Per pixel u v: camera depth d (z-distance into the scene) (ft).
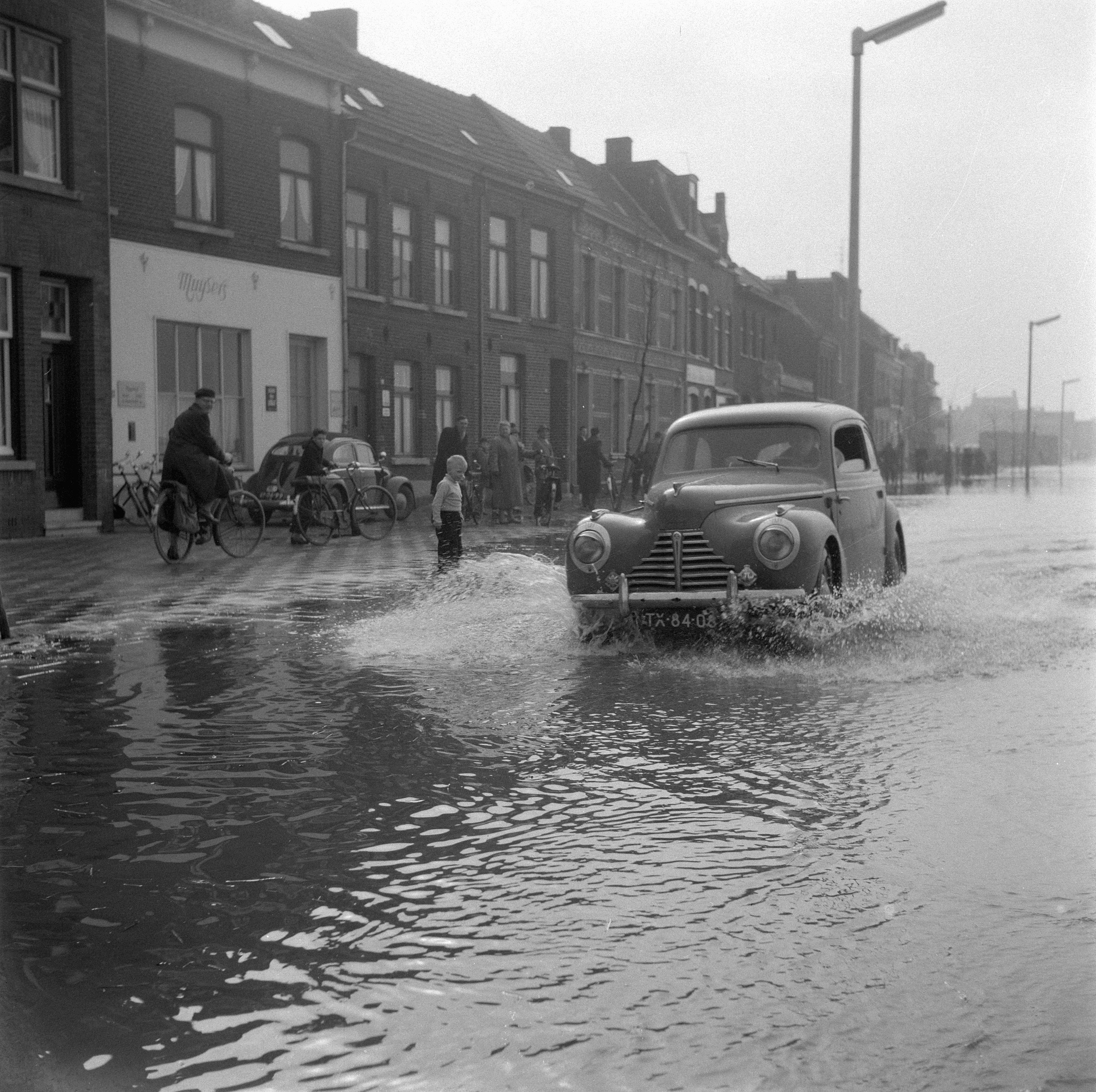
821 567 29.14
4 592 41.42
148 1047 9.77
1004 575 43.27
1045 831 15.07
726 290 181.47
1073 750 19.24
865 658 27.73
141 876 13.73
